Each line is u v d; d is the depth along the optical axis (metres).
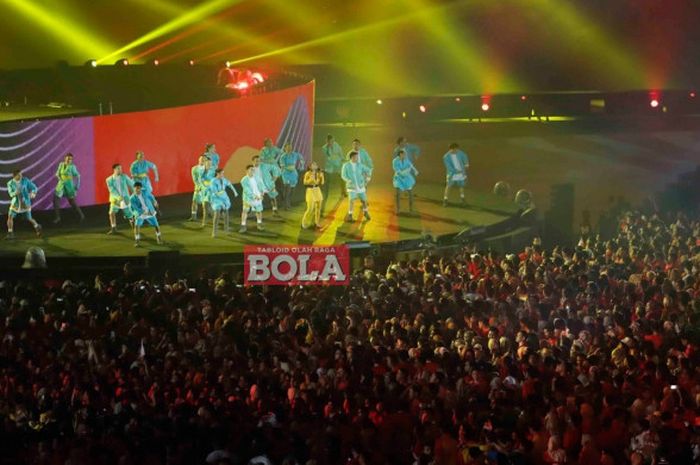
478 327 23.17
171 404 18.56
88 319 24.42
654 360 19.39
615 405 16.92
